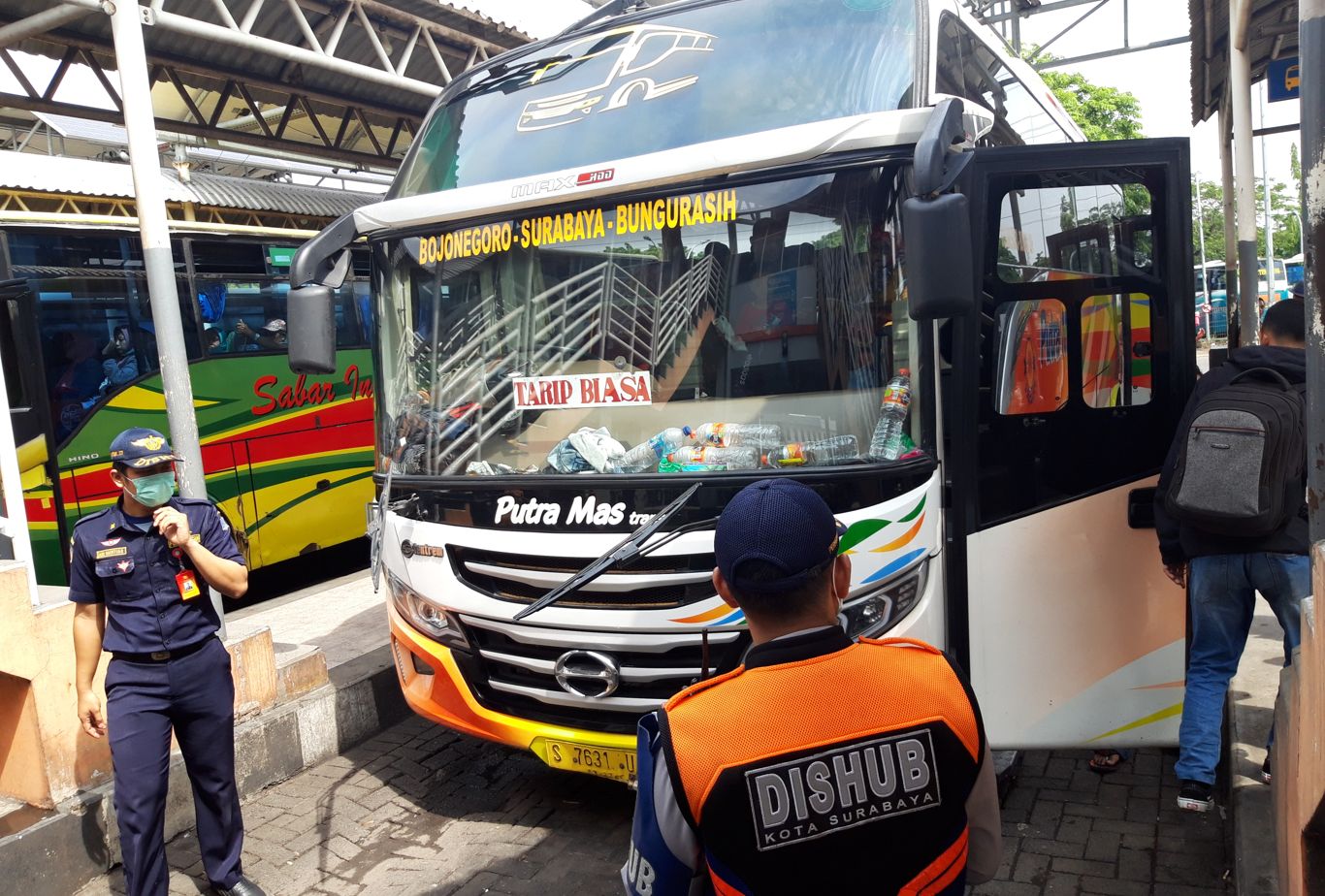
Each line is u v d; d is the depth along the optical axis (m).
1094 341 3.76
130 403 7.38
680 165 3.73
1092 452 3.76
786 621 1.64
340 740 5.21
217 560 3.57
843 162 3.56
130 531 3.52
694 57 4.34
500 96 4.73
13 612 3.91
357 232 4.43
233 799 3.78
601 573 3.59
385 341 4.43
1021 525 3.69
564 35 4.93
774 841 1.52
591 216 3.94
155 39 7.18
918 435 3.56
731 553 1.65
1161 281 3.76
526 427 4.04
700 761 1.53
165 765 3.55
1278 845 3.09
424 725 5.55
